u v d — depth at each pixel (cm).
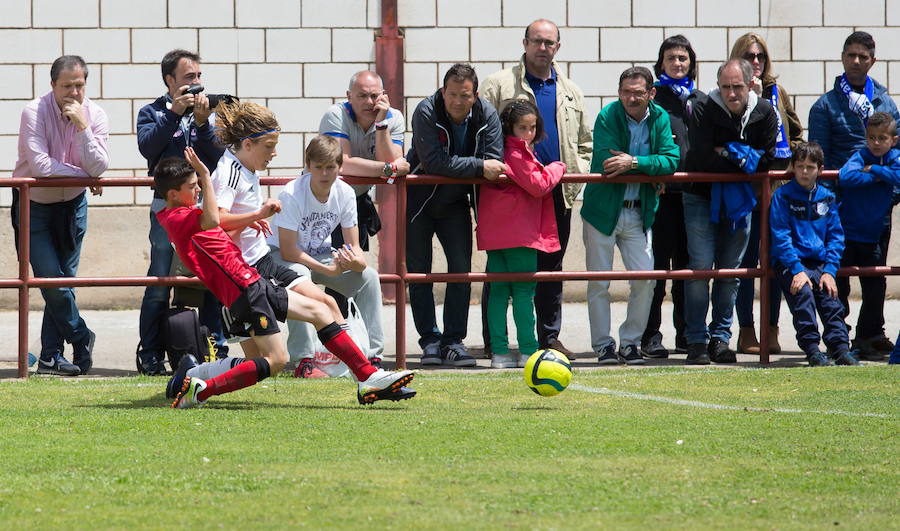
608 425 1805
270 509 1274
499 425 1800
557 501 1314
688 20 4053
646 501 1319
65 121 2555
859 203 2830
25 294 2497
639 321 2758
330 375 2445
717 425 1809
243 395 2127
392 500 1313
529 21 4009
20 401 2064
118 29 3884
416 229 2709
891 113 3023
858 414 1934
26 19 3859
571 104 2856
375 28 3978
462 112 2564
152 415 1884
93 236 3903
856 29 4091
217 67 3931
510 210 2619
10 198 3891
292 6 3950
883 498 1344
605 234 2727
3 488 1373
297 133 3966
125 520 1234
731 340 3225
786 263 2694
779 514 1269
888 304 3947
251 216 2014
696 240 2755
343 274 2484
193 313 2534
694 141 2720
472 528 1200
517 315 2692
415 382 2317
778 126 2797
